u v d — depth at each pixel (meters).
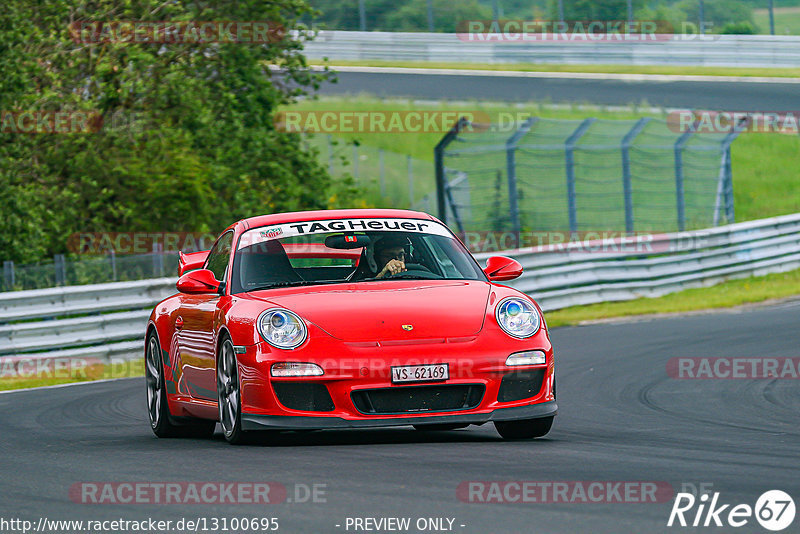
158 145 70.19
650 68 139.62
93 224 70.75
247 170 76.50
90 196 70.19
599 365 41.31
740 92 129.12
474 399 22.36
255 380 22.34
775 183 128.25
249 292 24.89
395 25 140.12
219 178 72.12
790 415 28.41
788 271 82.19
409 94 121.44
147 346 29.69
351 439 24.28
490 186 96.31
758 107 121.88
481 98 121.56
